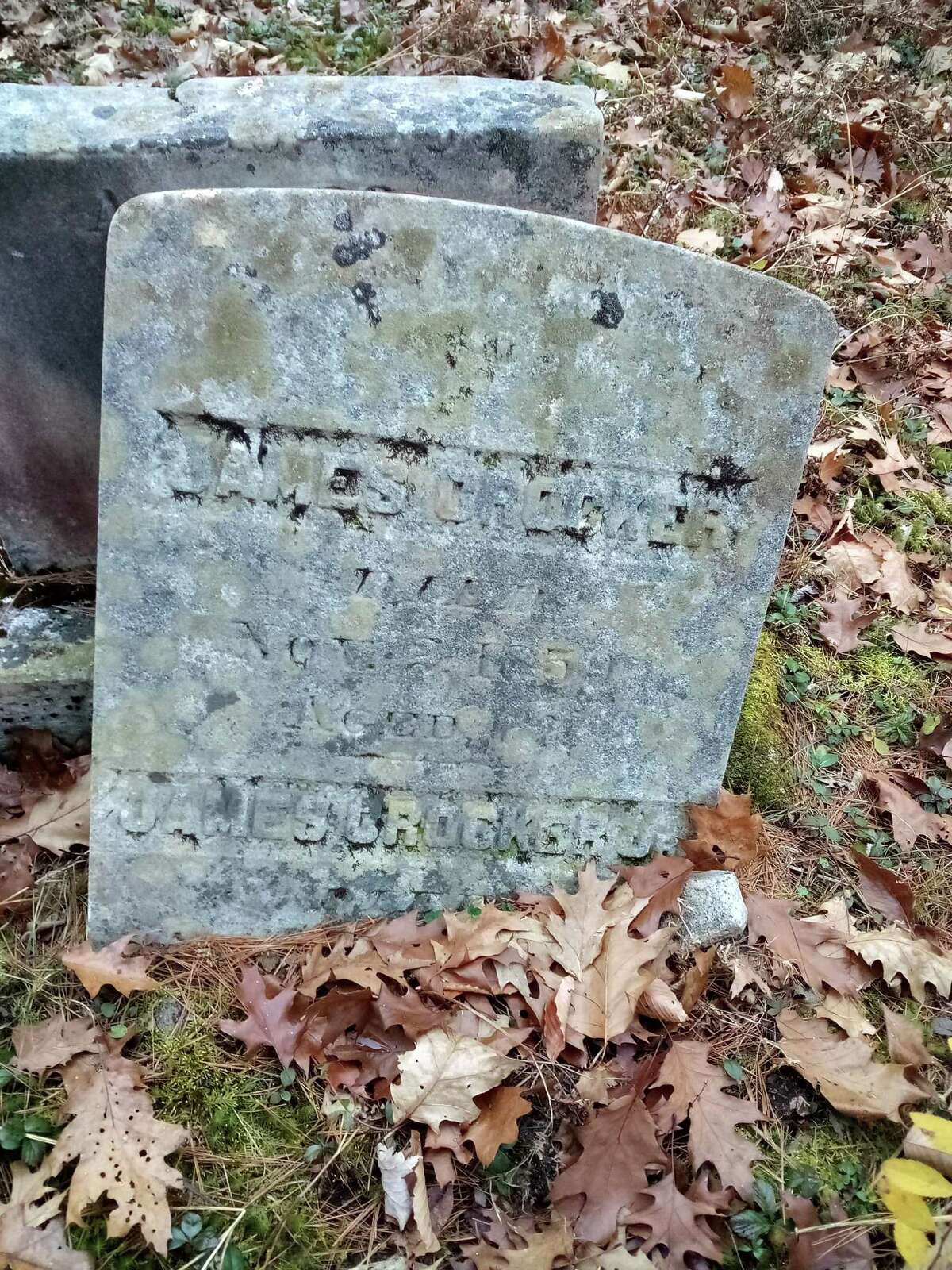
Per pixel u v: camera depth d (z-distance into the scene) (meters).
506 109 0.85
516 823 0.84
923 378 1.32
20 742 0.90
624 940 0.79
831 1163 0.74
